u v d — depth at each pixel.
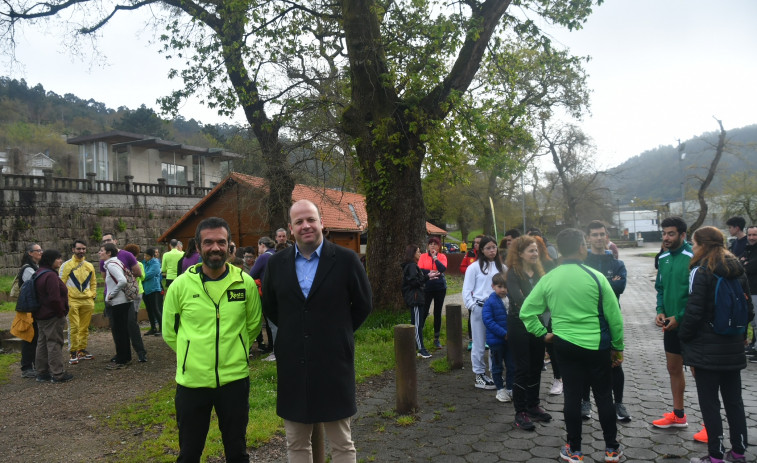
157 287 10.56
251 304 3.43
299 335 3.20
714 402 3.75
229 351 3.27
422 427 4.89
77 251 8.48
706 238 3.85
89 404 6.09
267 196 15.60
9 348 9.80
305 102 13.55
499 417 5.08
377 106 10.75
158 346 9.48
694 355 3.81
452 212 41.62
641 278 24.00
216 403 3.29
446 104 10.68
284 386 3.22
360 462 4.16
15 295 8.29
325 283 3.22
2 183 22.06
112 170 33.81
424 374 6.81
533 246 4.82
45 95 87.50
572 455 3.90
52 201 23.70
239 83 14.25
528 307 4.15
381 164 10.77
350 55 10.58
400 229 10.91
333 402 3.17
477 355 6.11
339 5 11.84
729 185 41.03
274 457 4.31
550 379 6.37
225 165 39.69
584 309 3.85
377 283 10.99
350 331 3.31
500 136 11.84
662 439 4.33
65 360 8.52
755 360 7.00
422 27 10.92
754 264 7.02
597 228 5.26
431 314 11.89
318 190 15.54
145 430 5.12
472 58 10.94
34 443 4.89
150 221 28.08
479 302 6.11
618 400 4.77
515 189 40.81
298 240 3.29
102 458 4.45
